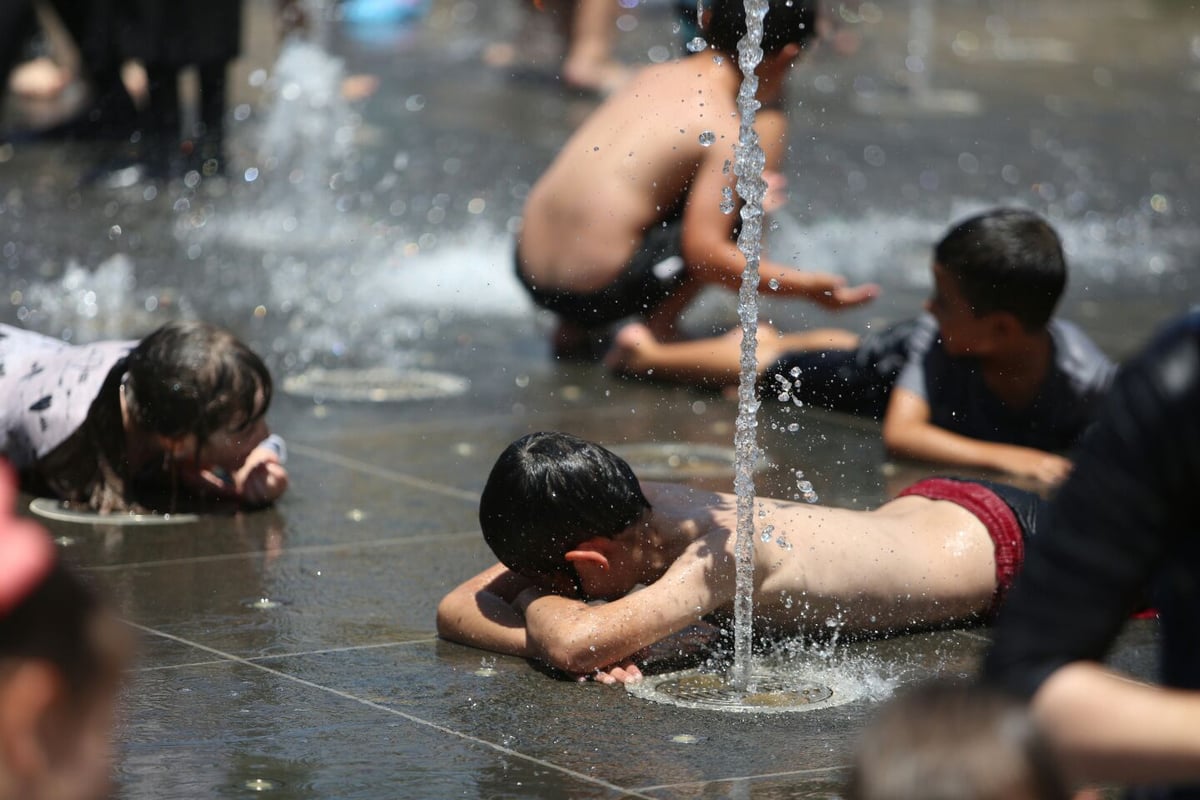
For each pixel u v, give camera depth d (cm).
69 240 1988
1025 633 453
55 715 349
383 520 1088
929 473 1214
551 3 3594
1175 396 440
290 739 733
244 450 1098
